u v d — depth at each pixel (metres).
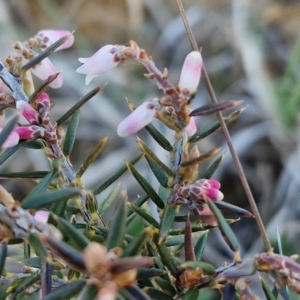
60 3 0.74
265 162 0.56
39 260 0.22
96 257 0.19
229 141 0.23
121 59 0.22
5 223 0.20
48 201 0.21
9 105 0.23
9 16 0.67
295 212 0.50
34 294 0.22
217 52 0.69
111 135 0.58
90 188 0.53
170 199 0.22
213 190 0.22
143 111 0.22
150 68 0.22
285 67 0.66
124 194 0.20
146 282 0.22
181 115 0.22
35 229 0.21
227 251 0.49
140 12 0.72
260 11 0.69
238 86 0.61
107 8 0.75
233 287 0.21
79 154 0.57
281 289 0.21
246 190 0.23
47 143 0.23
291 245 0.47
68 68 0.62
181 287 0.22
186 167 0.22
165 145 0.22
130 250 0.20
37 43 0.24
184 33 0.70
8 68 0.23
